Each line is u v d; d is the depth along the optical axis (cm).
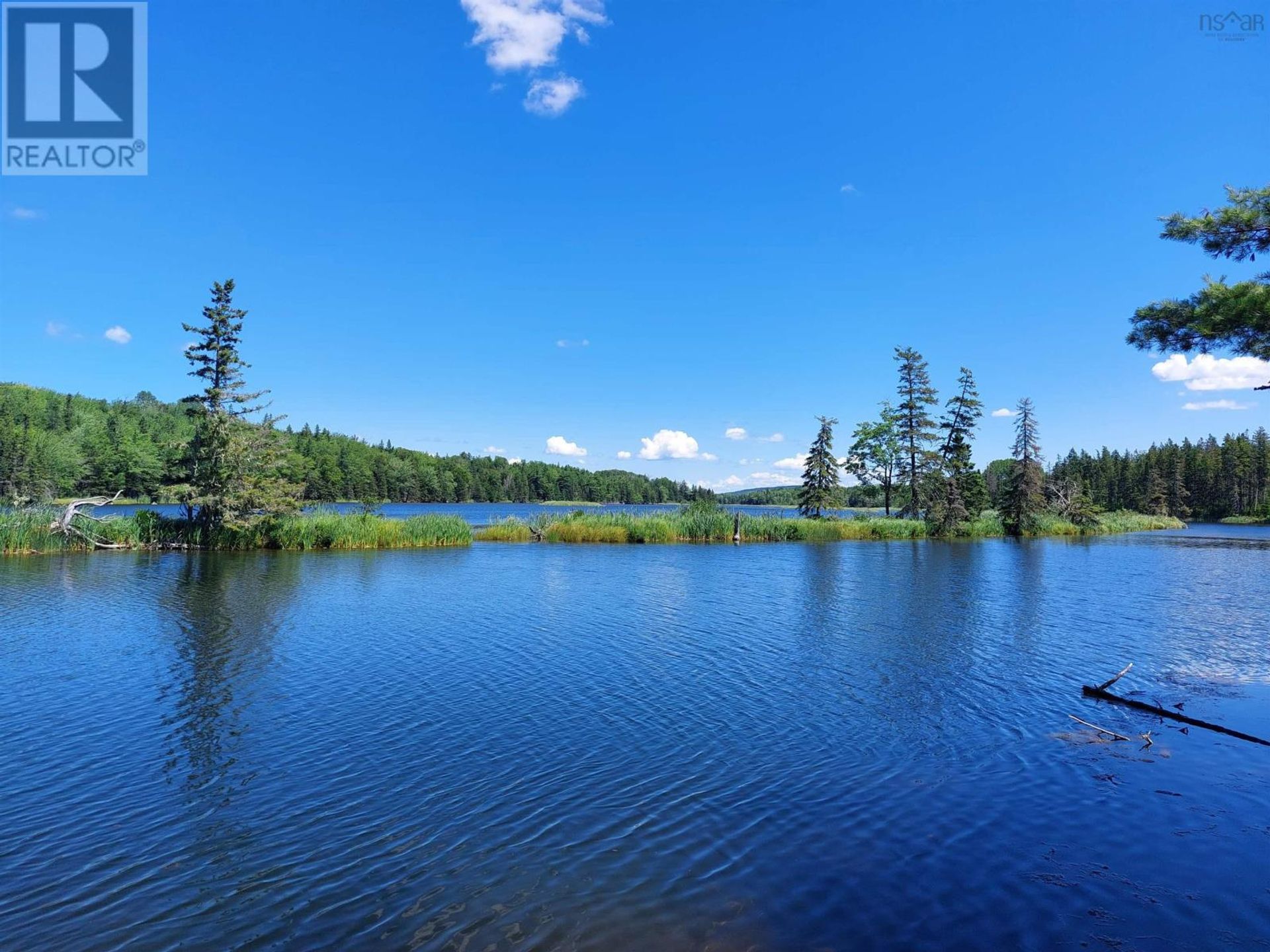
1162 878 626
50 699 1116
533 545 4297
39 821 722
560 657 1415
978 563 3444
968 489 6194
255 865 640
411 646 1499
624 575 2816
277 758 891
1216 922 559
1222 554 4225
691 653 1463
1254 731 1008
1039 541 5481
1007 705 1137
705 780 832
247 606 1958
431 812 745
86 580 2397
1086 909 576
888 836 700
